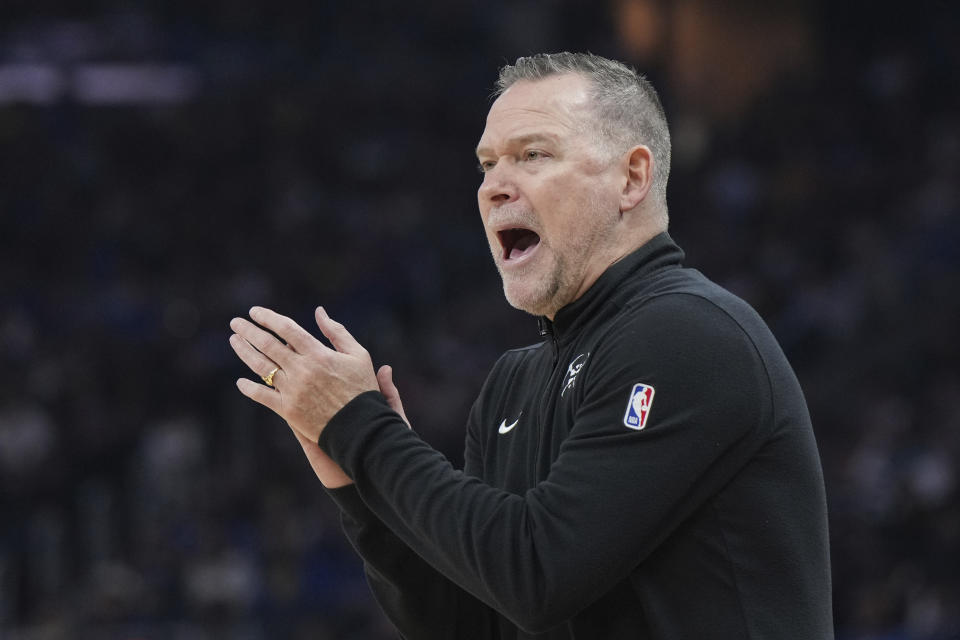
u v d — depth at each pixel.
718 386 6.32
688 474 6.24
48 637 33.09
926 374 46.03
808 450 6.63
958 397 43.91
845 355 47.28
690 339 6.40
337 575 36.44
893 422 42.69
